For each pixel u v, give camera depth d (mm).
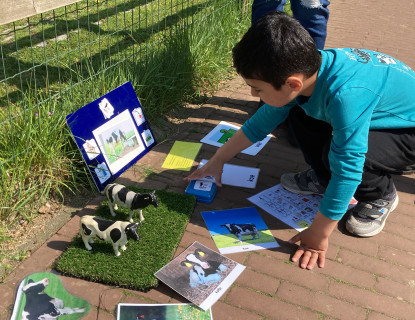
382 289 2178
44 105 2822
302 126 2547
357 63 2096
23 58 4133
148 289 2084
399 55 5191
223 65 4340
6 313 1949
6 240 2285
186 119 3598
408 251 2416
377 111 2205
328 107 2029
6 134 2600
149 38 4711
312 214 2635
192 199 2639
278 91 1942
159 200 2619
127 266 2158
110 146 2850
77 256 2191
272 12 1975
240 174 2949
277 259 2305
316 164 2578
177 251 2316
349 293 2143
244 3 5184
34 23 4926
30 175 2566
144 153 3100
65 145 2779
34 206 2514
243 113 3729
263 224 2531
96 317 1947
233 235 2439
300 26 1901
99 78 3246
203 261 2238
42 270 2158
